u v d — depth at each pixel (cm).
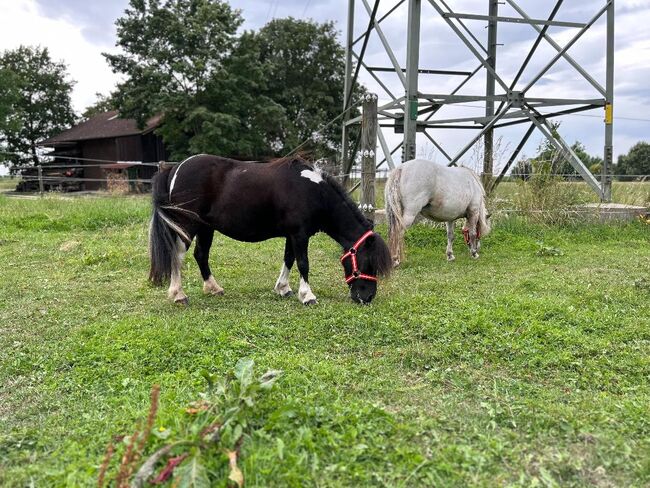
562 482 253
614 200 1171
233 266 748
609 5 1061
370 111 819
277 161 545
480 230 800
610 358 394
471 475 252
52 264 744
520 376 371
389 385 354
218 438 255
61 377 367
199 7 2647
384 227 944
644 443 279
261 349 410
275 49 3366
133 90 2655
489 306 518
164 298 571
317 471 249
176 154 2752
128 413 307
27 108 3950
